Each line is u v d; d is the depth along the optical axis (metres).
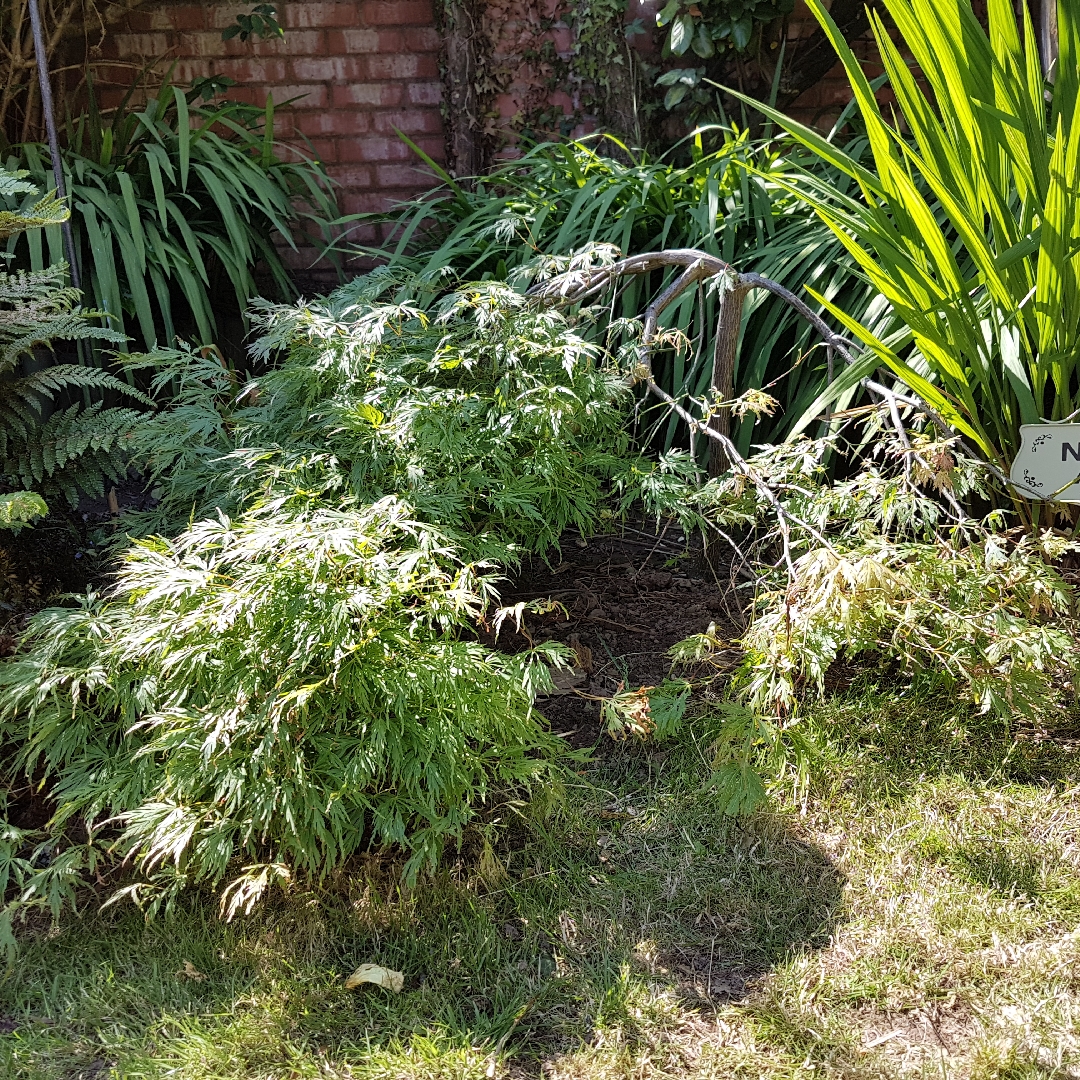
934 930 1.66
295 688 1.68
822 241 3.20
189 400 2.65
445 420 2.22
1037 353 2.55
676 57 4.37
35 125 4.14
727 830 1.91
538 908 1.73
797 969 1.60
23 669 1.82
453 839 1.87
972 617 1.97
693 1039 1.49
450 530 2.07
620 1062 1.45
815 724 2.16
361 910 1.71
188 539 1.81
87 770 1.82
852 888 1.76
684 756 2.11
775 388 3.21
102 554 2.72
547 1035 1.50
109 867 1.82
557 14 4.27
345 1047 1.47
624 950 1.65
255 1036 1.49
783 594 2.03
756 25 4.20
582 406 2.32
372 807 1.69
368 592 1.68
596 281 2.72
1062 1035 1.46
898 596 2.01
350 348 2.30
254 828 1.64
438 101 4.43
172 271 3.73
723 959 1.63
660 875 1.81
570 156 3.73
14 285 2.53
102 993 1.57
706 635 2.05
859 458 3.02
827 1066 1.43
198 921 1.71
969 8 2.16
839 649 2.40
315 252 4.52
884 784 2.01
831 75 4.48
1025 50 2.30
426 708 1.72
